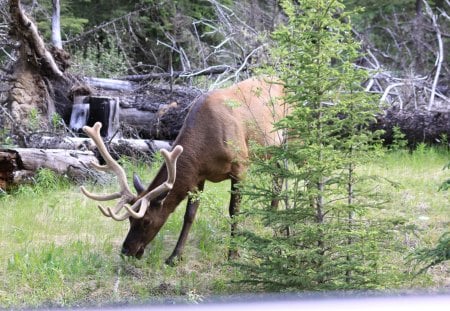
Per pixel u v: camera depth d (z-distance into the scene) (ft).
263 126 46.47
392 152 72.08
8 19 72.79
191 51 101.60
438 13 116.98
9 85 71.61
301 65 34.71
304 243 35.65
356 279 34.83
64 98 73.20
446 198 57.06
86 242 46.32
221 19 93.04
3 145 64.03
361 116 35.53
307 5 34.63
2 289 38.37
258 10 97.71
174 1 109.19
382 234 35.53
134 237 41.78
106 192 60.03
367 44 100.01
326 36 34.40
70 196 58.85
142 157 69.67
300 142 35.91
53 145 65.82
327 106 36.52
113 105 72.02
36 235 48.44
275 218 35.55
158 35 112.68
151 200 41.52
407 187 59.31
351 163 34.96
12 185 59.82
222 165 44.34
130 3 114.52
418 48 100.27
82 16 114.21
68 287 38.58
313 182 35.70
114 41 110.22
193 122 44.27
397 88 86.79
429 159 70.49
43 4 103.71
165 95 76.74
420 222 50.80
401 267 41.83
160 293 38.27
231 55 92.48
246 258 40.40
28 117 69.36
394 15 110.01
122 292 38.42
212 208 38.73
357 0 113.19
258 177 39.78
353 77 34.65
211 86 75.97
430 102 82.38
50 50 73.05
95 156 67.46
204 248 45.39
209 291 38.55
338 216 35.96
